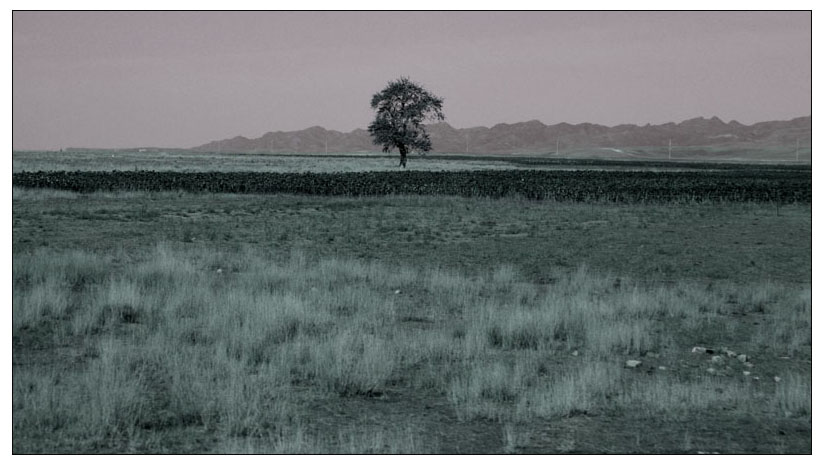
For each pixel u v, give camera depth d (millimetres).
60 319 12969
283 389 9359
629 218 34469
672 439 8000
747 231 30094
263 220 32531
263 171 84875
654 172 101250
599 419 8641
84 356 10766
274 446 7438
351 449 7355
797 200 45594
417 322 13805
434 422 8461
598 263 22125
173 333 11992
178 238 25812
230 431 7852
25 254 19625
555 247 25344
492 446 7691
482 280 18438
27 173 61844
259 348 11148
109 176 60031
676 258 23141
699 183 66312
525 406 9000
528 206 40406
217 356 10289
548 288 18109
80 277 17062
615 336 12422
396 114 107312
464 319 14062
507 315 13625
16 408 8281
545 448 7652
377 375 9867
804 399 9305
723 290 17578
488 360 11211
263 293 15008
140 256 21203
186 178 58500
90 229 27547
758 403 9383
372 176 71375
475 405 9008
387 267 20469
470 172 89375
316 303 14703
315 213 36156
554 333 12898
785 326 13734
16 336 11711
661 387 9703
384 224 31672
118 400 8391
